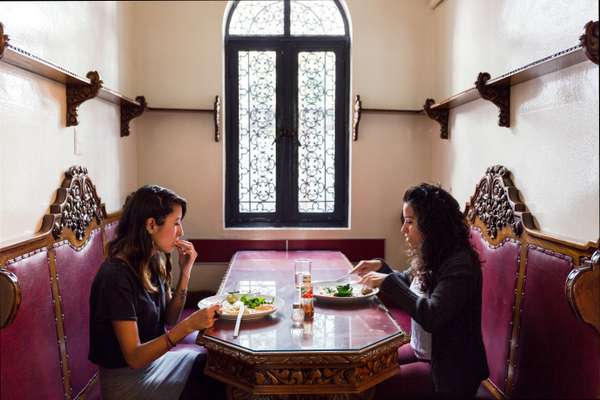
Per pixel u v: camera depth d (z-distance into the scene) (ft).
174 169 12.82
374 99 12.90
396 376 6.84
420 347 7.47
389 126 13.00
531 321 6.89
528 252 7.18
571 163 6.46
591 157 6.03
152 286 6.28
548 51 7.07
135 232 6.17
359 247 13.03
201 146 12.82
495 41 8.89
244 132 13.41
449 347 6.43
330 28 13.34
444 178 11.85
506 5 8.44
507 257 7.80
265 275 9.57
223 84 12.80
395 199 13.07
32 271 6.45
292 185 13.51
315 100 13.42
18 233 6.59
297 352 5.40
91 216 8.86
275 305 7.06
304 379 5.44
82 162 8.95
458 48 10.86
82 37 8.89
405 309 6.39
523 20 7.83
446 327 6.45
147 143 12.76
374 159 13.02
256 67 13.32
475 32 9.85
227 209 13.43
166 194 6.33
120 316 5.74
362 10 12.76
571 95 6.46
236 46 13.23
